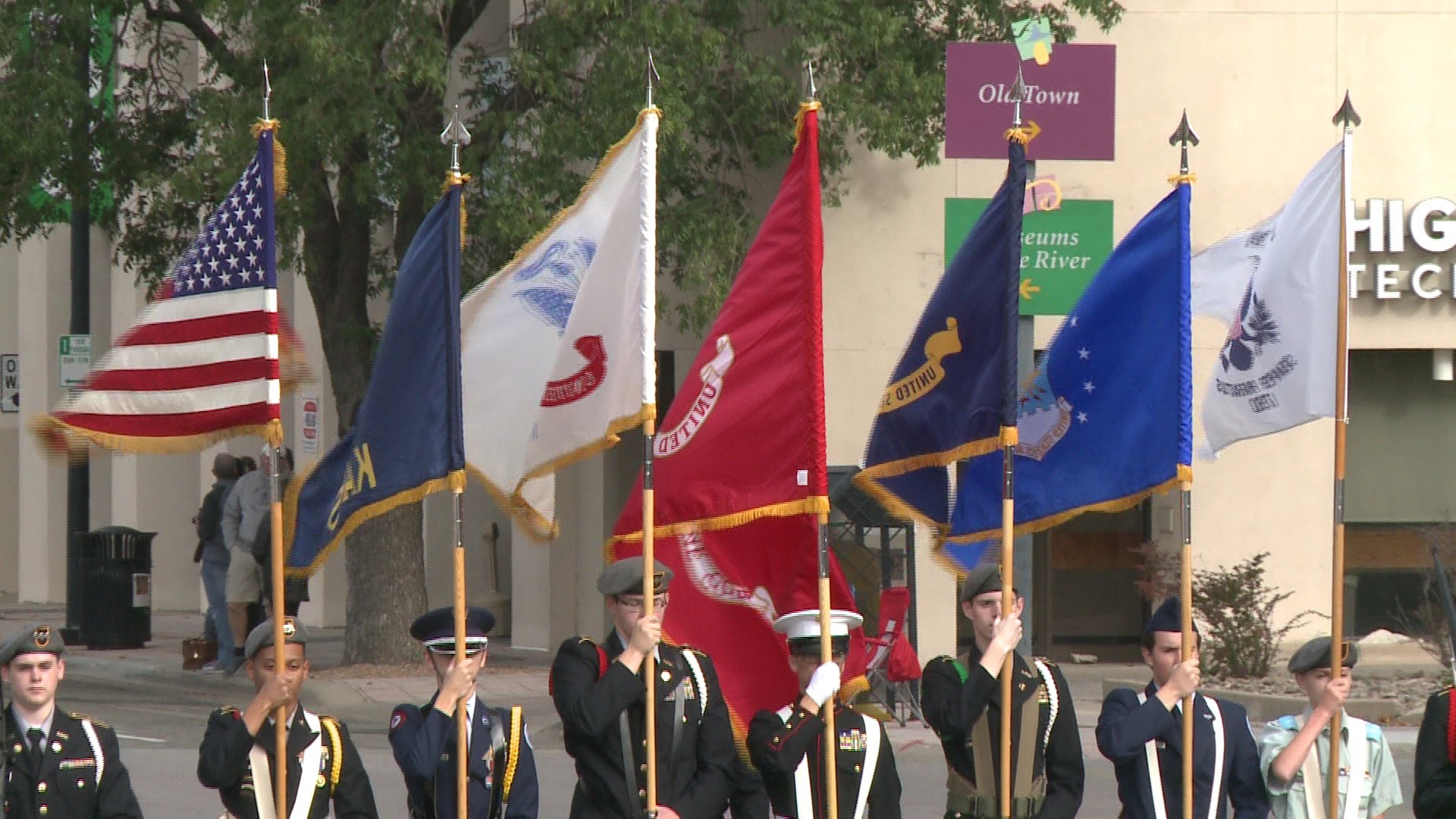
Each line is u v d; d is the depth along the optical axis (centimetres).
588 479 8194
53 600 11775
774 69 6525
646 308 2686
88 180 7012
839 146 7006
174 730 6122
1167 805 2573
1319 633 7456
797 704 2486
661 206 6938
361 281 7206
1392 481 7594
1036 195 4672
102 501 11906
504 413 2950
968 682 2516
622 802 2519
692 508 2753
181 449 2669
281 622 2450
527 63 6272
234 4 6178
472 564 9362
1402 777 5138
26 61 6662
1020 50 4350
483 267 6819
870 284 7331
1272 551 7450
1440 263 7394
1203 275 3275
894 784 2570
